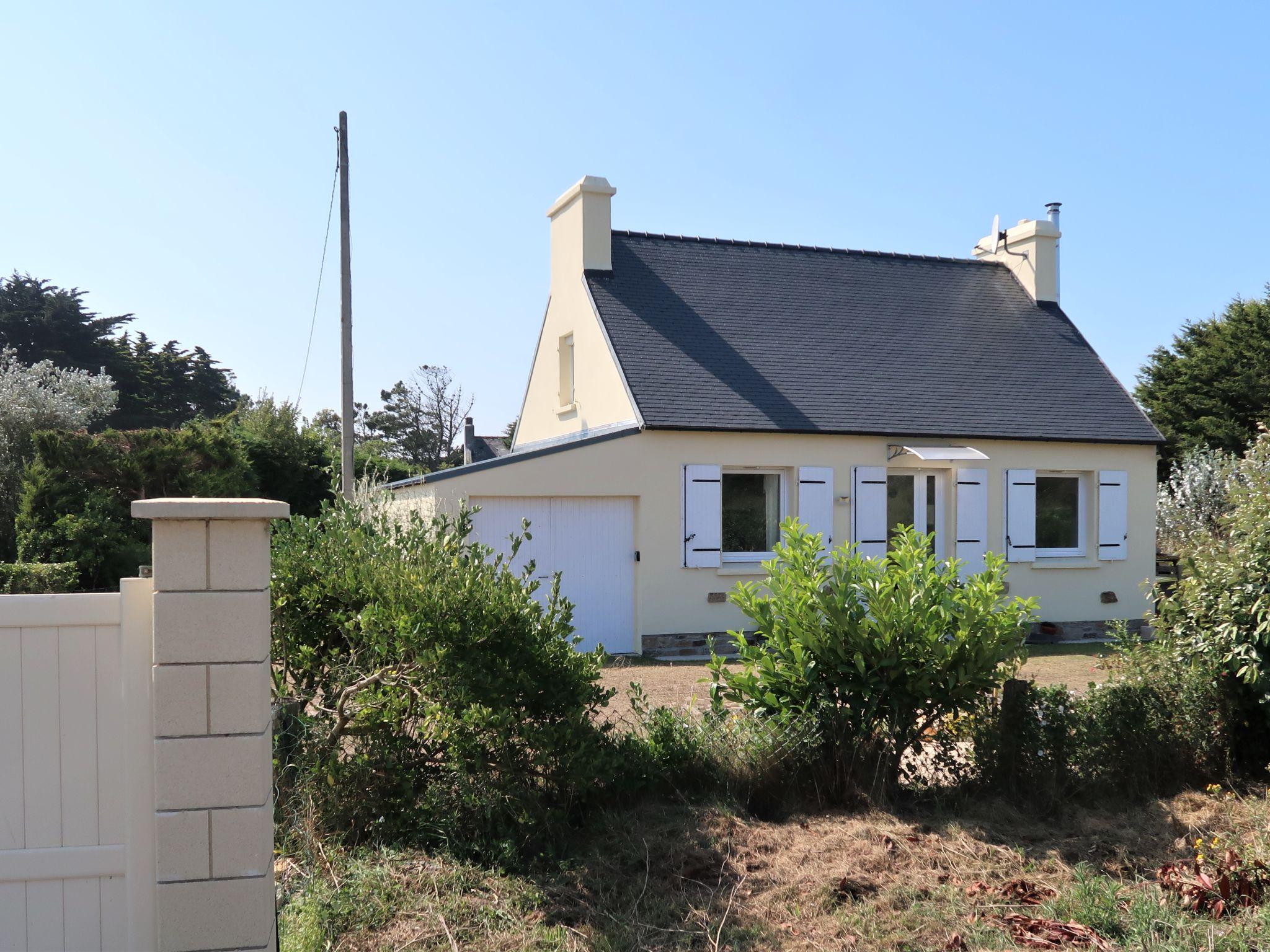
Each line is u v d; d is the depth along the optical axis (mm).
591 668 5574
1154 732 6223
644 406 13961
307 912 3910
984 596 6051
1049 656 13836
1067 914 4363
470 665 4934
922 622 5984
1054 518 16469
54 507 16109
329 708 5281
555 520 13562
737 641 6477
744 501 14703
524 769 5031
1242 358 25688
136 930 3203
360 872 4375
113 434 18109
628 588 13922
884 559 6496
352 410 15883
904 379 16078
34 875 3168
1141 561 16672
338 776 4898
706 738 5992
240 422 23688
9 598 3162
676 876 4676
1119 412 16875
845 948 4070
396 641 5062
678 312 15984
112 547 15961
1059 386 17047
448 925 4035
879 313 17500
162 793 3100
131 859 3199
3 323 40719
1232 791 6094
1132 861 5031
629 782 5570
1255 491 6781
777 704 6172
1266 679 6156
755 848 5062
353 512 6125
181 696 3105
